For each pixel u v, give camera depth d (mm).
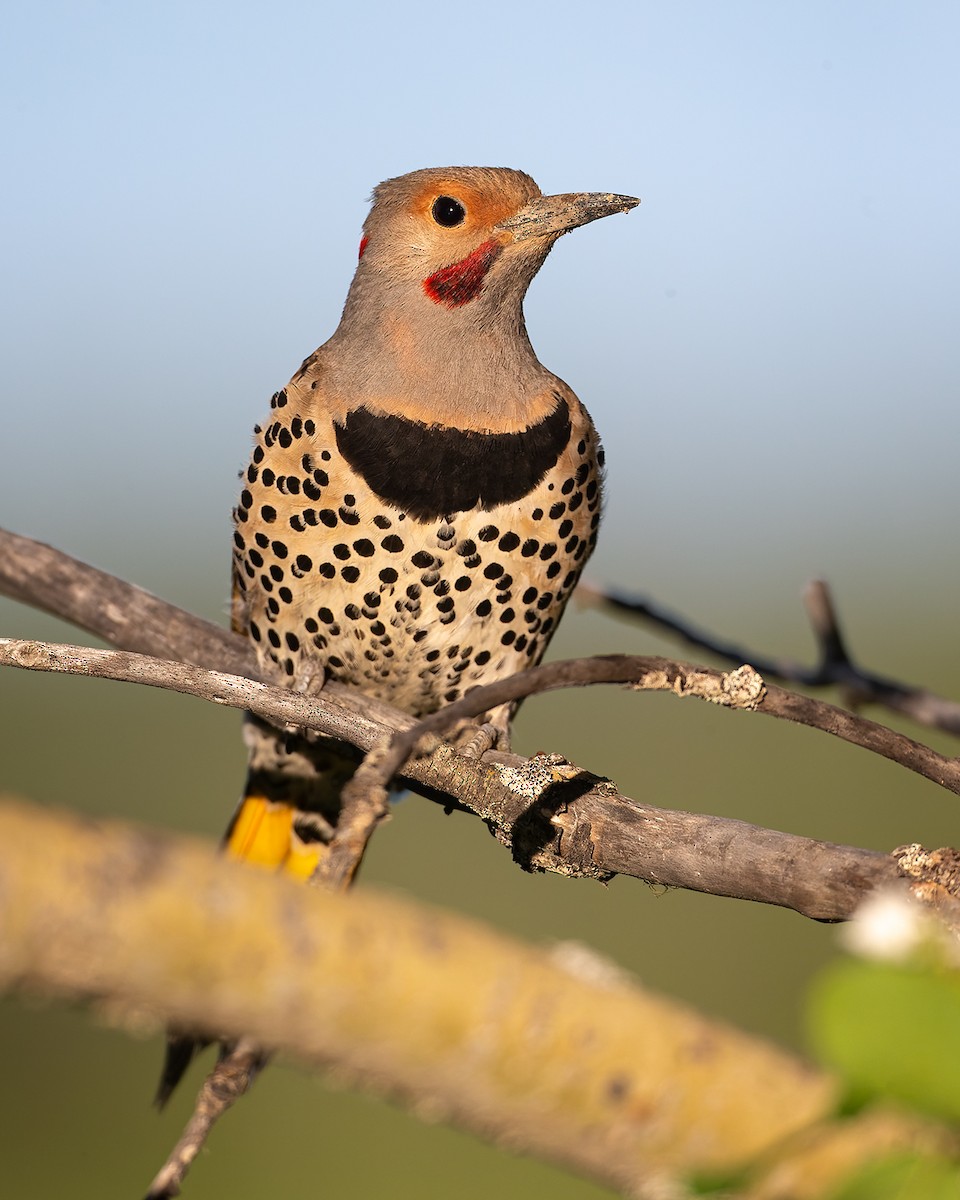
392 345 9016
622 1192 2816
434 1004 2707
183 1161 3760
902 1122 2441
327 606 9273
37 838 2623
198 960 2660
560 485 9188
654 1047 2736
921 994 2350
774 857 6621
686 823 6992
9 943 2596
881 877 6305
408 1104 2828
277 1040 2748
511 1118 2768
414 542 9008
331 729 7141
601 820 7156
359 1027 2711
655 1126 2723
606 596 9289
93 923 2617
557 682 5348
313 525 9070
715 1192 2463
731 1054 2748
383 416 8961
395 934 2730
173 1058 7609
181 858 2686
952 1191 2359
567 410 9336
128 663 6883
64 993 2676
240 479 9430
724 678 5801
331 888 4117
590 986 2777
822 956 14289
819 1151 2477
